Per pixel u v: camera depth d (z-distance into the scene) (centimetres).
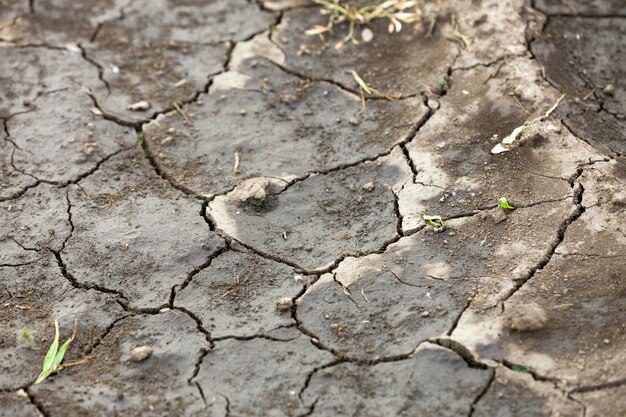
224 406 132
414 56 159
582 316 133
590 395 130
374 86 157
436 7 162
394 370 133
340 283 139
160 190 148
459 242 141
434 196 144
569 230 139
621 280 135
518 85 151
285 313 137
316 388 132
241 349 135
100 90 158
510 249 139
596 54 158
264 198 145
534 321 133
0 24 166
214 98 157
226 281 140
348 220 144
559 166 143
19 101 157
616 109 152
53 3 169
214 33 164
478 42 157
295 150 151
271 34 164
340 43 162
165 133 153
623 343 132
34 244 143
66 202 147
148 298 139
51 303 139
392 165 148
